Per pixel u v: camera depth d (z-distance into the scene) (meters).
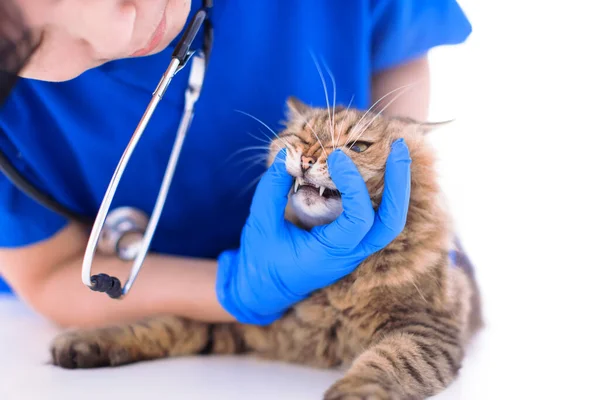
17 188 1.50
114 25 1.01
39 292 1.56
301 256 1.23
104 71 1.46
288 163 1.28
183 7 1.21
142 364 1.27
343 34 1.62
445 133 2.01
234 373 1.22
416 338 1.18
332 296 1.32
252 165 1.61
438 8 1.70
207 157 1.60
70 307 1.52
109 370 1.21
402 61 1.77
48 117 1.54
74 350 1.21
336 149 1.20
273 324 1.41
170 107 1.53
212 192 1.63
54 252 1.57
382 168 1.29
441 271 1.31
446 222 1.34
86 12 0.98
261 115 1.62
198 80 1.30
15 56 0.99
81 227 1.64
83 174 1.60
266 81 1.61
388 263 1.28
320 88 1.63
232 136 1.61
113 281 1.12
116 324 1.38
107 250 1.55
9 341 1.46
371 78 1.81
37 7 0.95
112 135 1.54
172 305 1.42
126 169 1.58
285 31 1.60
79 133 1.53
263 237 1.26
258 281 1.29
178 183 1.61
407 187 1.16
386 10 1.67
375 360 1.09
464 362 1.33
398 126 1.37
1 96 1.09
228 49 1.57
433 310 1.30
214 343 1.43
